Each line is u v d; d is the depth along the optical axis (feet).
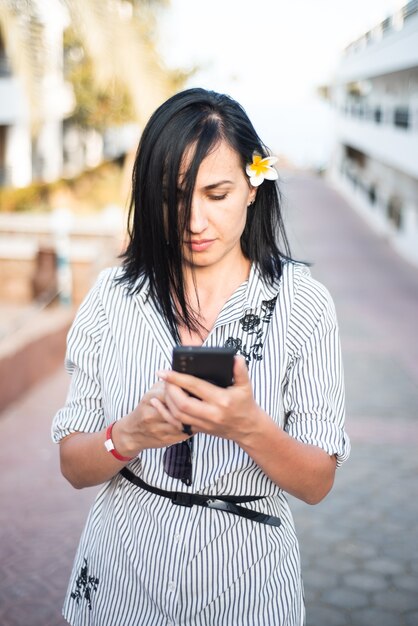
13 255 30.55
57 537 12.19
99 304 4.56
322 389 4.36
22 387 19.85
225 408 3.53
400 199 63.72
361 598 10.29
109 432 4.15
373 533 12.30
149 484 4.41
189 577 4.32
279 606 4.46
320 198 97.19
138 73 19.38
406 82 59.47
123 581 4.49
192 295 4.46
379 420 18.99
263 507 4.43
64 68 50.80
